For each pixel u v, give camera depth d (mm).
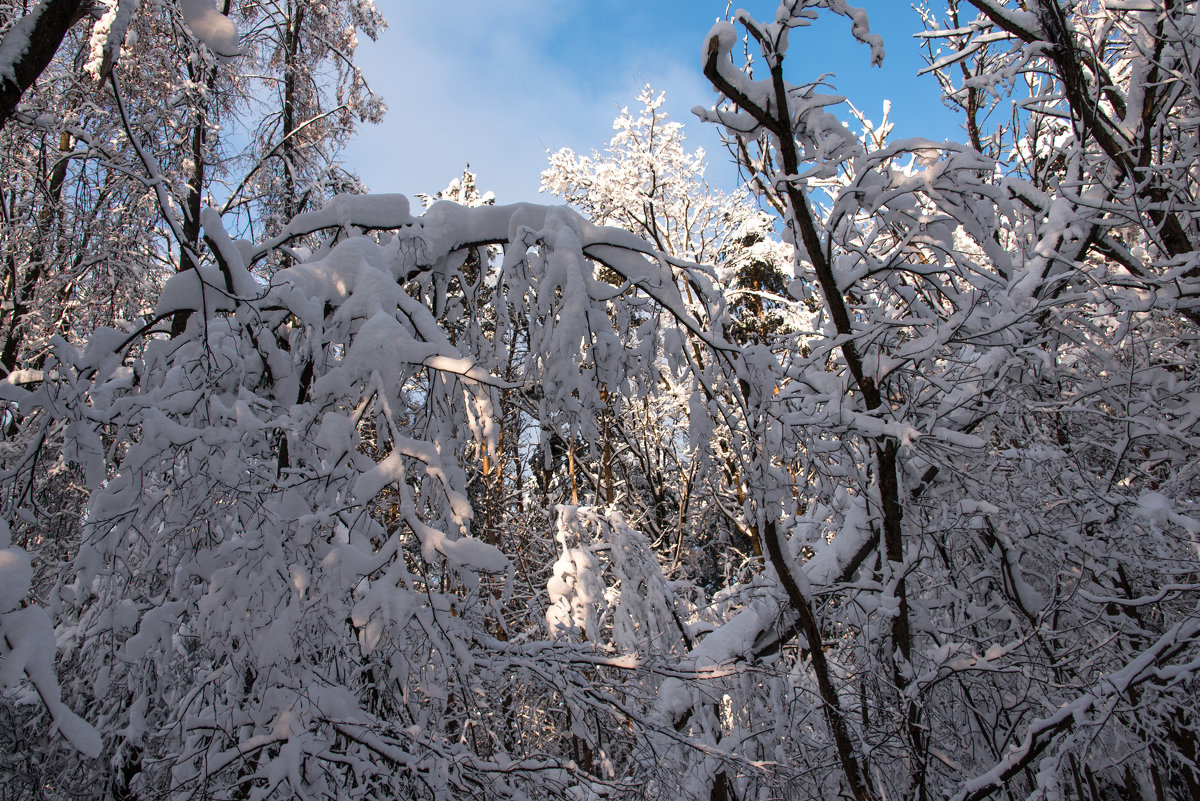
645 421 13570
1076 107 4535
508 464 14336
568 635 4867
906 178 3859
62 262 7426
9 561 1744
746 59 4387
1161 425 3734
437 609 3021
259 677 2836
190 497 2998
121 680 3246
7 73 1932
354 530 3109
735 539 14391
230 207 8406
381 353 3051
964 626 3850
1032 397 4637
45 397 2994
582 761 5438
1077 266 4270
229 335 3469
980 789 3102
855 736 3682
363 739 3021
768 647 4473
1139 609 4285
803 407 4051
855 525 4367
